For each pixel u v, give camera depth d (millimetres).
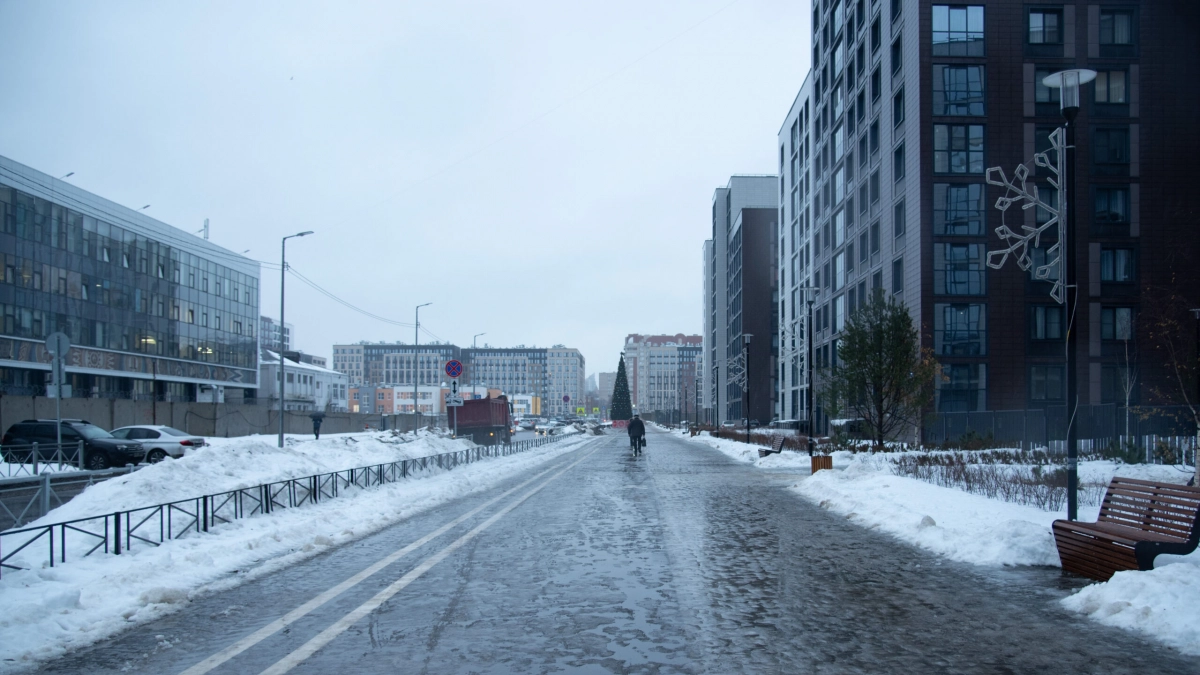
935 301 42250
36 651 6043
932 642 6238
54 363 20594
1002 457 25703
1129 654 5895
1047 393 41969
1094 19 42750
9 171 52062
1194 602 6504
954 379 41969
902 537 11719
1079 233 42188
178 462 15172
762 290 96062
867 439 37031
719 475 25141
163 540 10992
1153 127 42469
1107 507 9148
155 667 5699
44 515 12469
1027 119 42594
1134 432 29938
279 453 20312
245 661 5816
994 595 7891
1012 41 42719
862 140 53938
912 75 43812
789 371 78438
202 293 75438
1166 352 40969
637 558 10047
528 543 11258
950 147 42812
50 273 55719
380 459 25703
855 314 31156
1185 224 42156
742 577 8828
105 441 26625
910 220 43906
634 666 5652
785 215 82375
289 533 11523
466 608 7410
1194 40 42625
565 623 6859
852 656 5879
